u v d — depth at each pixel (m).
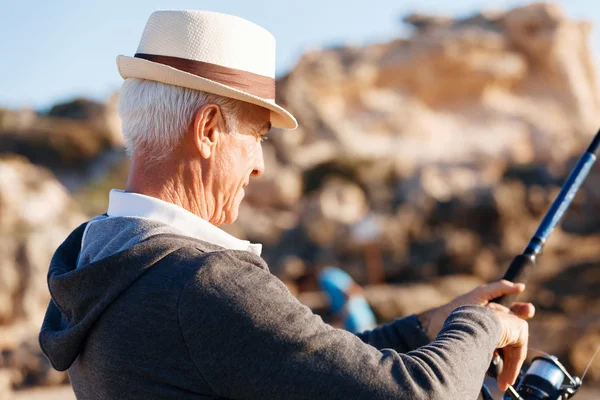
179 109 1.50
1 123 35.31
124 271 1.37
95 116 36.53
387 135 42.72
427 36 46.22
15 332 11.99
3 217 16.02
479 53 45.84
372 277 18.41
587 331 10.49
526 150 42.91
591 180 24.30
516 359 1.60
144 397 1.34
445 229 20.31
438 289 16.84
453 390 1.31
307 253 20.17
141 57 1.55
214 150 1.53
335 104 43.81
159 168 1.53
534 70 47.56
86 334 1.42
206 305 1.31
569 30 47.94
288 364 1.29
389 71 45.72
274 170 30.56
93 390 1.42
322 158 33.78
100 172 32.56
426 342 1.83
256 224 24.12
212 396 1.32
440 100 46.38
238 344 1.30
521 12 47.34
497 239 20.00
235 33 1.53
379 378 1.29
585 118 46.38
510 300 1.78
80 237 1.76
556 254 19.61
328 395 1.28
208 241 1.50
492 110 45.28
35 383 10.78
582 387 9.23
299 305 1.37
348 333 1.37
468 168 31.86
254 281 1.35
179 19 1.52
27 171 18.81
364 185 26.70
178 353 1.32
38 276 13.18
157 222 1.46
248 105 1.56
